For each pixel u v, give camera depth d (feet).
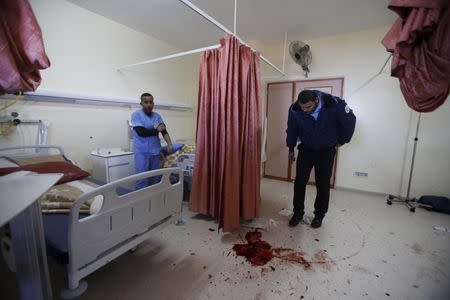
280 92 12.53
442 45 3.55
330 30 10.18
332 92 11.12
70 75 8.31
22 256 2.91
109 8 8.50
